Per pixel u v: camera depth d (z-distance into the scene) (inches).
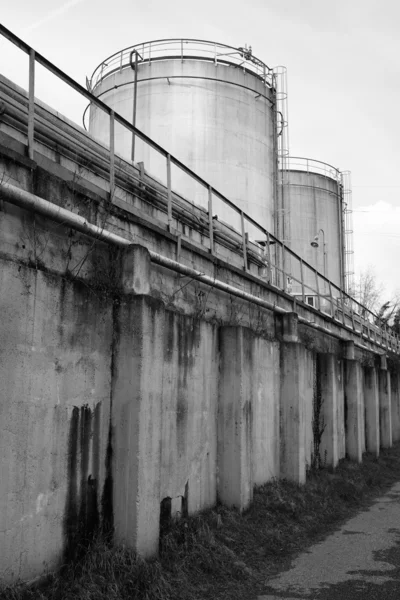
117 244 309.1
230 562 339.3
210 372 424.2
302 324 672.4
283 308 616.7
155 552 301.9
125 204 352.5
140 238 349.7
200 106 962.1
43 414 253.9
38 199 245.8
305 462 606.5
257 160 1000.9
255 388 502.6
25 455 241.8
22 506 238.5
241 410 429.1
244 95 1004.6
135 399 295.9
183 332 379.2
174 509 356.5
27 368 245.6
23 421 241.6
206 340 418.3
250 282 529.3
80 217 274.5
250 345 458.3
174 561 311.4
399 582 338.6
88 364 287.1
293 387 571.5
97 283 299.9
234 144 971.3
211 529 374.3
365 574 352.2
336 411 725.3
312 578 341.4
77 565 262.8
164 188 491.8
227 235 606.9
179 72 972.6
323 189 1680.6
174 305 379.2
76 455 274.5
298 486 552.4
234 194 954.7
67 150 368.2
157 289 357.1
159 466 310.8
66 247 278.8
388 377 1134.4
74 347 277.4
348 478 673.6
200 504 395.9
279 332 590.9
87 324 288.2
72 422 273.1
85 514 277.9
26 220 252.2
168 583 283.3
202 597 291.3
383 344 1283.2
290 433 565.3
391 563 376.2
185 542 332.2
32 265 254.1
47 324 259.9
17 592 225.5
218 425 433.4
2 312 233.9
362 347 981.2
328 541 430.0
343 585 331.3
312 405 682.2
